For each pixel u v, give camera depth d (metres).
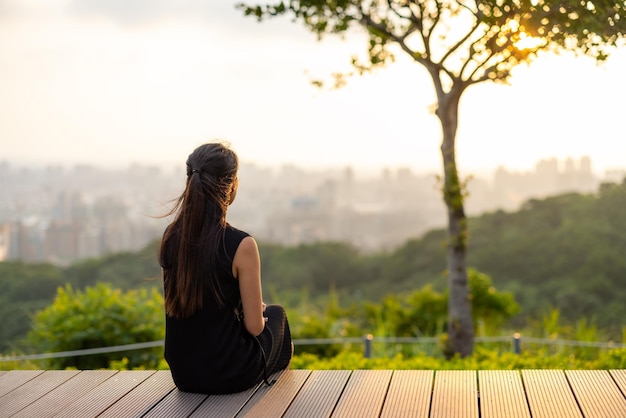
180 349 3.19
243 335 3.23
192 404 3.12
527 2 5.50
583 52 5.48
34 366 7.36
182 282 3.09
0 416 3.06
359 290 39.97
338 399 3.14
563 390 3.21
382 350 8.79
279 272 43.34
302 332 9.48
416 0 6.86
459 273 7.50
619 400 3.06
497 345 9.76
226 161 3.13
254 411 3.01
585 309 24.30
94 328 7.27
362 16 7.00
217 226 3.09
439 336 9.49
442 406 3.04
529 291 27.80
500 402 3.07
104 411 3.08
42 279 25.28
